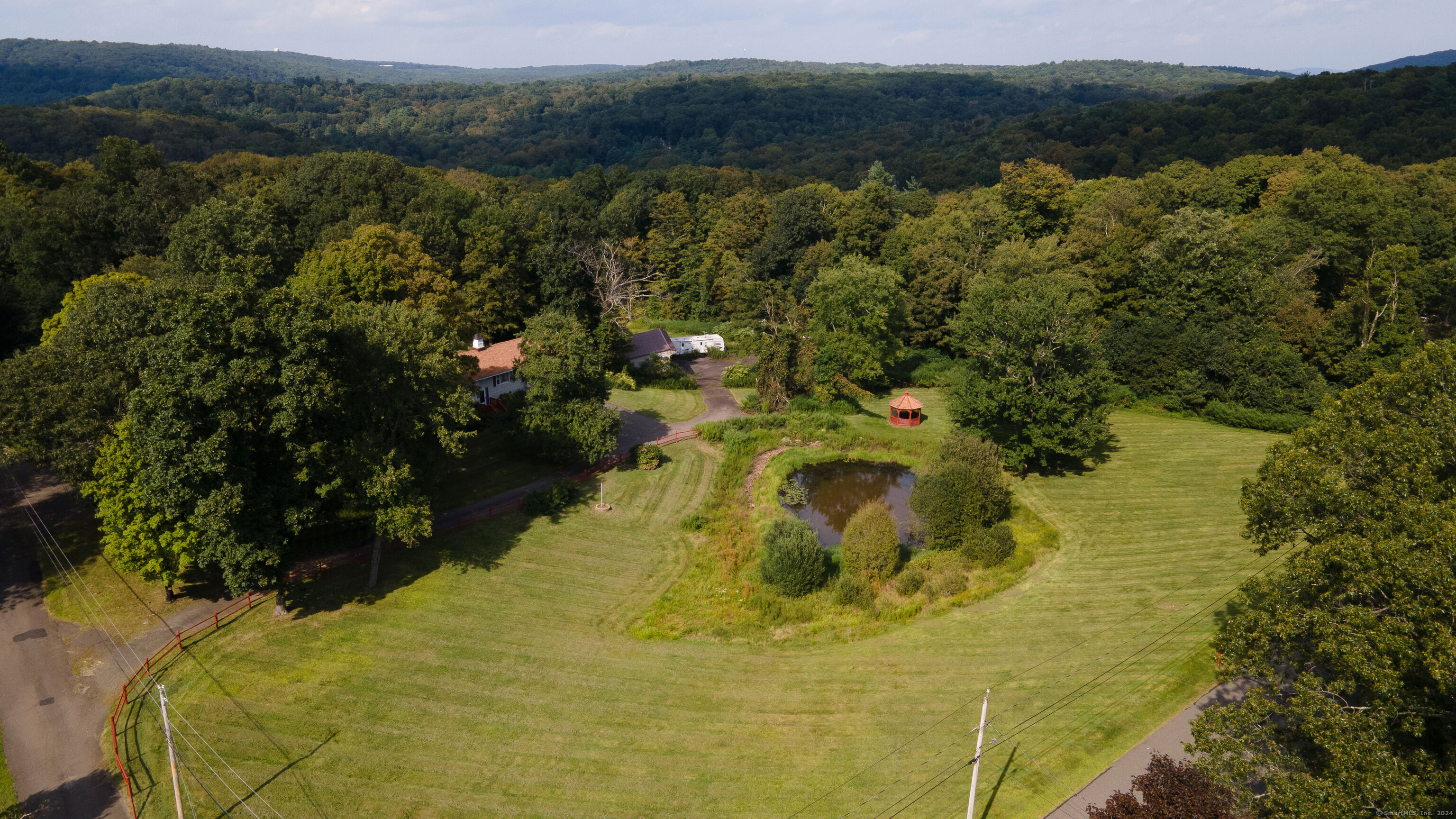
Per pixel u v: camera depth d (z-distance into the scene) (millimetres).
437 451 43938
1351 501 22922
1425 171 101938
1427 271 75750
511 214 98875
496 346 72938
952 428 68188
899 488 58812
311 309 34875
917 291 91250
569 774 27922
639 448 59656
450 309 66688
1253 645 24734
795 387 75688
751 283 100562
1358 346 73125
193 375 31766
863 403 77938
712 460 61938
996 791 26891
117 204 77875
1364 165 103125
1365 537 22172
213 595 38594
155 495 32594
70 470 37344
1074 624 38062
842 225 105312
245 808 26000
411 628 36906
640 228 132750
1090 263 89500
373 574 40125
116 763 28031
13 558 41219
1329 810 19016
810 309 89438
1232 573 43031
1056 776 27422
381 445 38875
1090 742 29125
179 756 28266
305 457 35031
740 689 33125
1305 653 24125
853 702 32156
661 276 123062
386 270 63250
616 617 39219
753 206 119875
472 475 54906
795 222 108875
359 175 92938
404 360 40531
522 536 47000
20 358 39844
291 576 40438
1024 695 32312
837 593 40500
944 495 46250
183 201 83250
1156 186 105812
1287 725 28219
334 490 38062
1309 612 22172
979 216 97125
